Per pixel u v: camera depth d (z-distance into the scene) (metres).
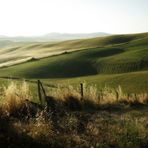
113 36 173.75
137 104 16.59
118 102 16.42
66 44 175.25
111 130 10.51
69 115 11.92
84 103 14.48
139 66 82.75
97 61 91.00
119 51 104.12
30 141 8.62
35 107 11.88
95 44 161.62
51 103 12.64
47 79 71.31
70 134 9.80
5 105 11.17
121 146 9.28
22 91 12.61
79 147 8.95
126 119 12.31
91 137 9.83
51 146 8.65
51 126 10.01
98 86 50.56
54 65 88.31
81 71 85.94
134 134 10.23
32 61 96.38
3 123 9.23
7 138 8.30
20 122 9.84
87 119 11.90
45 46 181.50
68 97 14.24
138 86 45.56
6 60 139.75
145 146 9.45
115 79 53.81
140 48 104.62
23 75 77.88
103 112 13.59
